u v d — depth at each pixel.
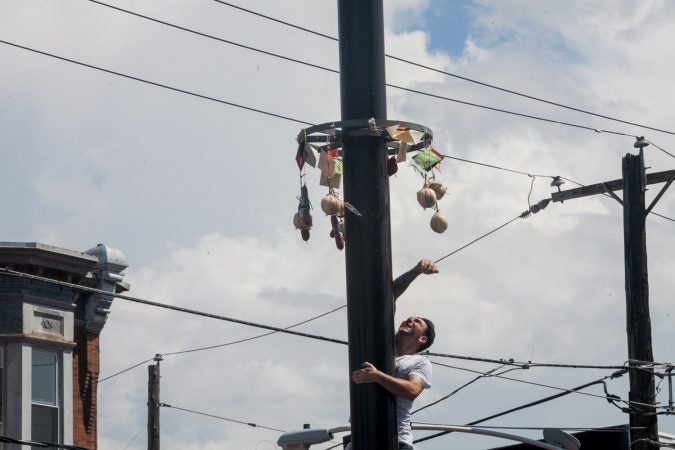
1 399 28.00
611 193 25.36
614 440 22.12
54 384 28.92
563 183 26.17
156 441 35.28
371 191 8.09
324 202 8.46
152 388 35.50
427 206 8.90
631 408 23.36
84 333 30.12
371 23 8.30
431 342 9.12
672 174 24.83
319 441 19.34
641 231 24.58
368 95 8.20
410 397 7.85
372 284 7.96
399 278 8.45
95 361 30.27
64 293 29.28
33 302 28.50
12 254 28.14
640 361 23.64
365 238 8.02
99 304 30.20
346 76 8.27
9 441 26.70
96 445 29.98
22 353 28.03
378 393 7.82
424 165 8.95
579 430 22.48
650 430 23.27
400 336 9.04
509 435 18.14
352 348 7.93
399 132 8.16
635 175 24.84
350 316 7.96
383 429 7.79
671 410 23.34
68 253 28.83
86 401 29.86
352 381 7.88
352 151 8.16
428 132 8.48
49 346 28.81
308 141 8.41
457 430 17.88
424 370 8.42
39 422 28.42
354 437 7.84
